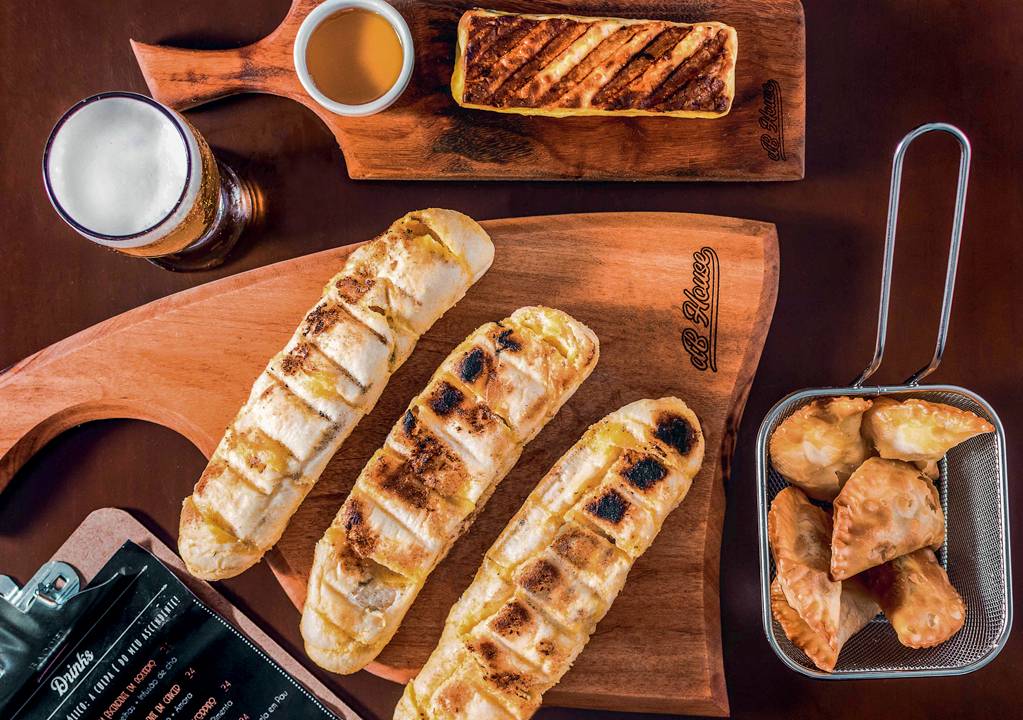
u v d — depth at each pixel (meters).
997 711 0.66
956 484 0.64
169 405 0.65
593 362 0.62
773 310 0.65
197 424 0.65
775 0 0.65
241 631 0.65
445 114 0.65
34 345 0.67
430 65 0.65
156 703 0.65
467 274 0.62
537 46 0.63
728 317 0.64
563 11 0.65
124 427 0.66
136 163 0.60
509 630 0.59
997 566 0.62
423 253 0.61
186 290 0.65
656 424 0.60
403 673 0.63
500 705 0.59
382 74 0.63
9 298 0.67
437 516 0.60
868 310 0.67
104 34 0.67
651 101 0.63
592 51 0.63
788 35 0.65
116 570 0.65
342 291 0.61
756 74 0.66
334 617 0.60
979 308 0.67
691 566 0.64
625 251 0.64
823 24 0.68
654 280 0.64
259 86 0.66
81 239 0.67
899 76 0.68
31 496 0.66
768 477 0.65
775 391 0.67
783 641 0.64
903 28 0.68
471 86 0.63
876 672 0.61
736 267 0.64
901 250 0.67
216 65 0.65
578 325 0.62
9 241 0.67
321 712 0.65
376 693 0.65
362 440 0.64
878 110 0.67
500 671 0.59
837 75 0.68
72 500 0.66
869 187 0.67
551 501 0.60
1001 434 0.61
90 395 0.65
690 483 0.62
